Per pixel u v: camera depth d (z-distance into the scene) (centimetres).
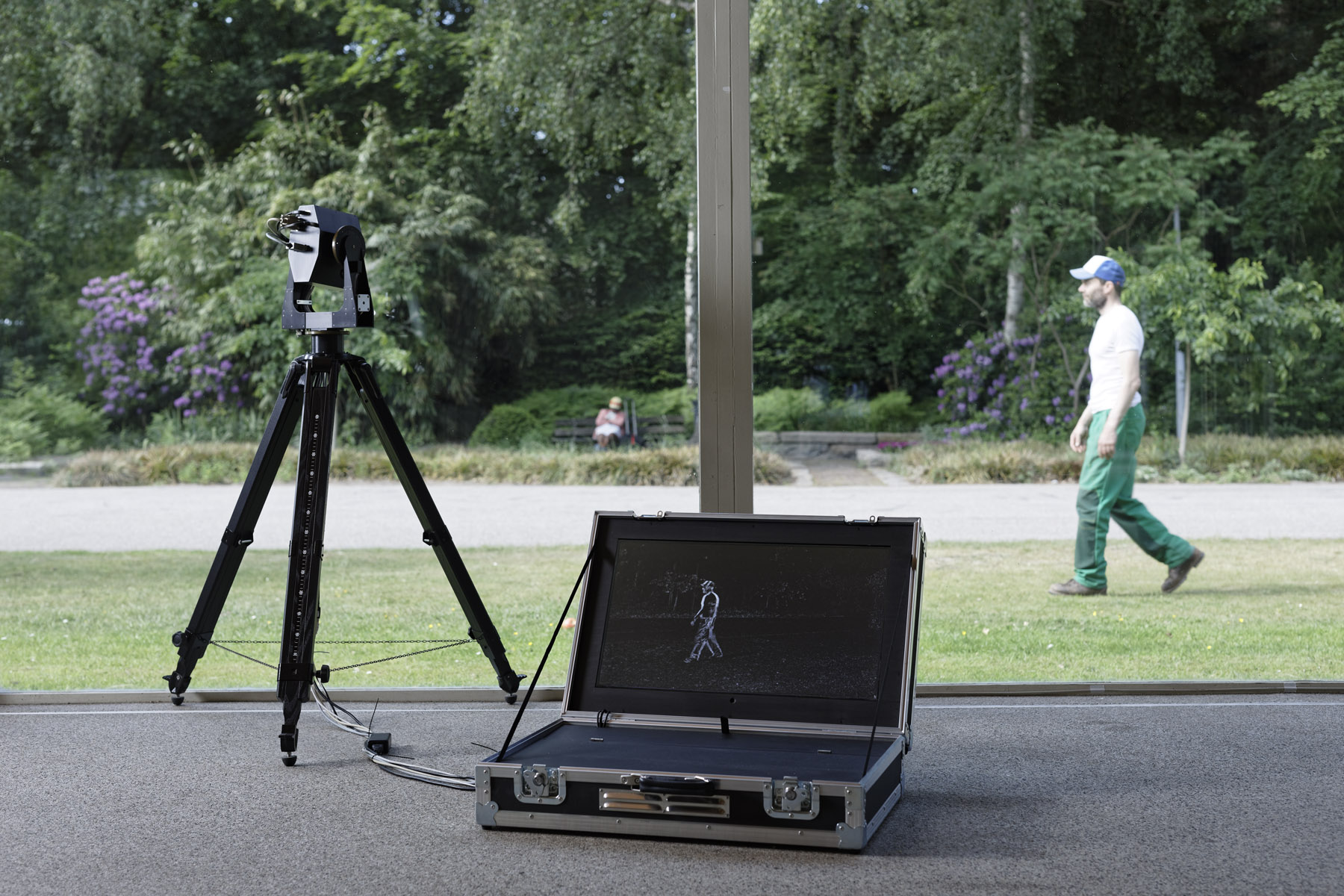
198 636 296
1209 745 284
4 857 212
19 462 679
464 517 622
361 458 664
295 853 215
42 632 455
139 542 604
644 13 680
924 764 272
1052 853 211
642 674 255
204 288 696
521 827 226
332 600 508
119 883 199
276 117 700
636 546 265
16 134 704
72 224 701
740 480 337
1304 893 191
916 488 630
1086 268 578
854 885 197
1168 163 619
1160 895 191
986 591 492
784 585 254
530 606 500
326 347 292
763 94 676
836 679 244
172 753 284
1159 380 595
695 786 217
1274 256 600
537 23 683
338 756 282
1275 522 534
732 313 337
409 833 225
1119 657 393
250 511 293
